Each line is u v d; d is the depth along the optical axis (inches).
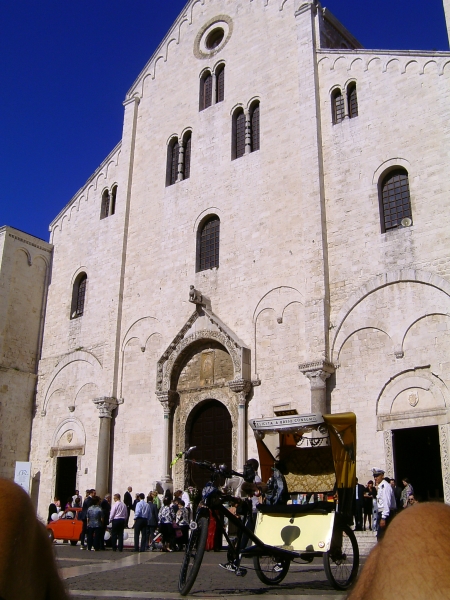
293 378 1019.9
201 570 582.9
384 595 53.1
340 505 488.7
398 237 961.5
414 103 1005.8
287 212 1111.0
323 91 1130.0
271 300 1087.0
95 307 1390.3
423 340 895.1
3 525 68.3
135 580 500.4
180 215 1296.8
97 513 887.1
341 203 1043.3
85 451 1295.5
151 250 1327.5
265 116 1208.8
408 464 934.4
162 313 1259.2
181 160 1341.0
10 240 1466.5
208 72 1365.7
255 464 478.6
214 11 1395.2
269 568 523.2
